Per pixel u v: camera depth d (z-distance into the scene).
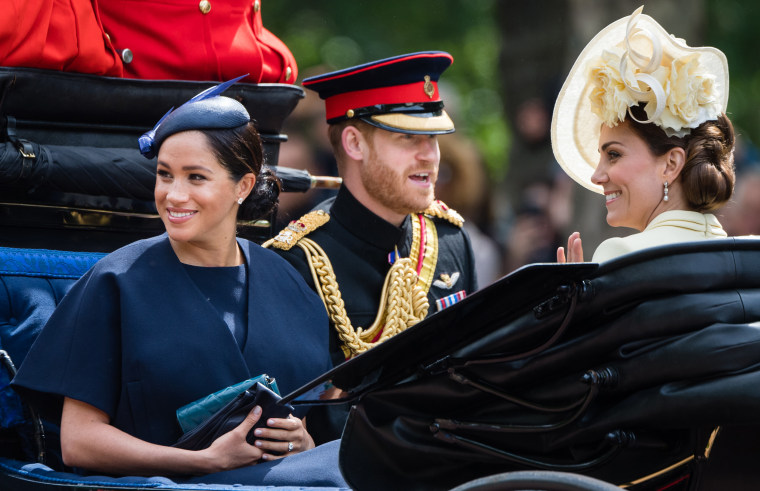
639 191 10.70
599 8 31.03
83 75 12.33
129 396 10.48
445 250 14.31
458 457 9.30
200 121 10.76
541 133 31.06
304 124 23.62
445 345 9.28
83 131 12.67
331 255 13.37
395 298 13.34
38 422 11.35
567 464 9.20
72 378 10.43
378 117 13.21
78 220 12.53
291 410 10.66
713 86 10.66
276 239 13.24
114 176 12.29
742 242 9.02
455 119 32.75
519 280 8.64
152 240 11.13
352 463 9.37
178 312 10.69
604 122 10.91
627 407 8.88
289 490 9.55
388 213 13.50
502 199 31.56
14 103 12.03
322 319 11.80
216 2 13.45
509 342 9.17
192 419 10.39
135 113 12.84
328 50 46.62
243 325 11.08
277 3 47.12
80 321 10.55
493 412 9.39
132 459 10.20
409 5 47.34
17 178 11.77
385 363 9.16
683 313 8.82
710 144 10.52
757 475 9.70
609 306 8.98
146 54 13.17
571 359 9.06
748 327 8.76
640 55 10.57
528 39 32.22
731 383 8.62
